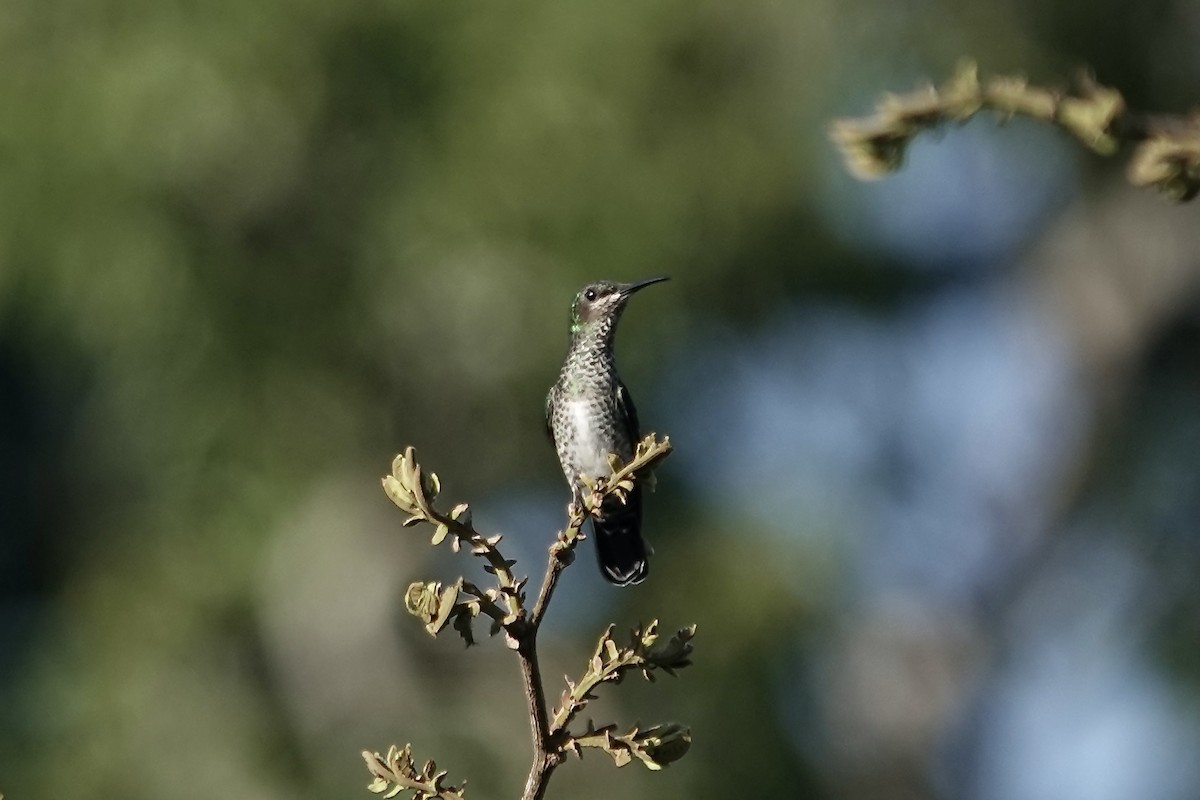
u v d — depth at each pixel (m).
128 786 14.92
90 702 15.16
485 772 15.24
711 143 13.87
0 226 13.41
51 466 19.09
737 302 14.81
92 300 13.68
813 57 14.52
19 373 19.06
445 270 13.45
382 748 15.30
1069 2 15.43
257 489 14.43
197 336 13.86
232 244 13.65
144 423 14.56
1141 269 19.28
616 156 13.37
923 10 14.75
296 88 13.30
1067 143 16.44
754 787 15.22
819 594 15.65
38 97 13.37
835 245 15.29
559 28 13.45
